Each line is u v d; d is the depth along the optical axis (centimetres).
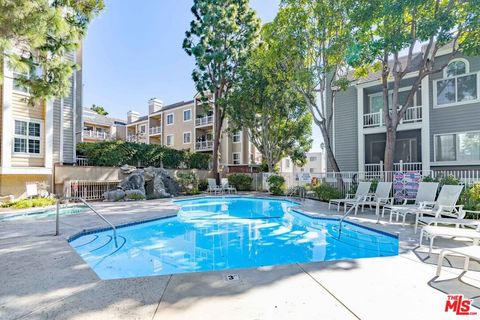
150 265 536
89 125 3816
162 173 1739
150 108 3819
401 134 1491
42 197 1236
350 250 638
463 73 1305
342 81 1264
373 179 1159
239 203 1461
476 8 864
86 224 765
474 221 564
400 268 395
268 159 2095
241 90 1952
